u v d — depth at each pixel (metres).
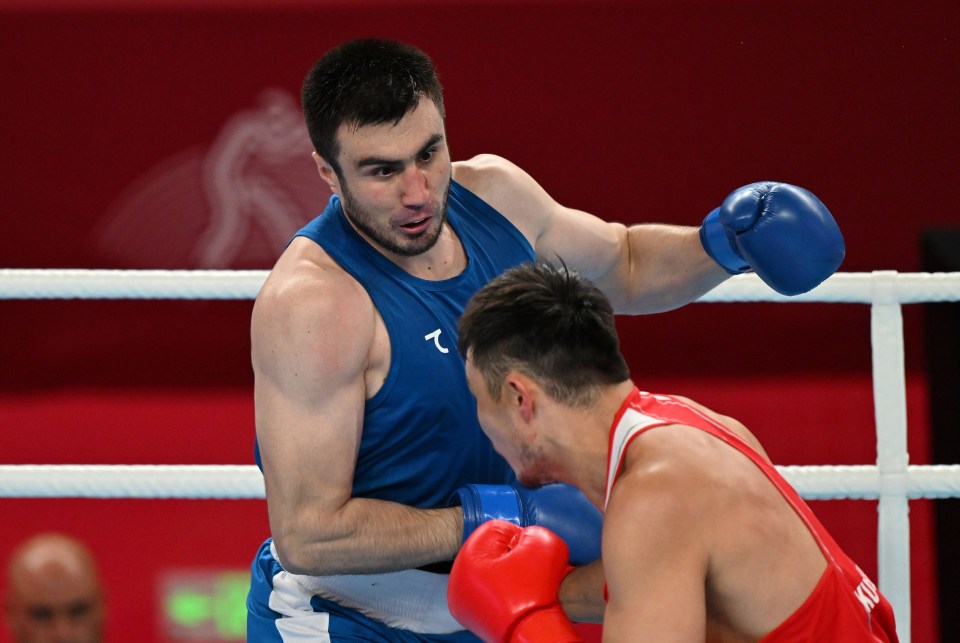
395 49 7.24
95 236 18.23
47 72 17.91
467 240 8.10
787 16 17.66
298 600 8.11
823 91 17.83
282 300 7.29
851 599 6.12
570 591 7.11
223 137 18.08
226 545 15.26
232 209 18.19
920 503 15.38
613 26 17.94
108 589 14.34
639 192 18.28
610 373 6.42
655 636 5.78
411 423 7.65
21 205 18.20
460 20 18.06
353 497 7.77
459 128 18.31
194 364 18.42
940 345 15.66
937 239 17.56
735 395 17.70
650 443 6.16
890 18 17.58
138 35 17.89
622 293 9.24
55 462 16.77
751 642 6.07
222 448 17.03
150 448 17.05
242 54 17.95
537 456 6.55
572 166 18.30
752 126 18.02
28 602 7.12
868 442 16.83
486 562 6.60
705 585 6.02
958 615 13.77
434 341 7.64
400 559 7.38
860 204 18.02
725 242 8.59
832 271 8.16
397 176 7.20
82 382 18.38
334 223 7.74
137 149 18.11
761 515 6.02
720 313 18.27
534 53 18.09
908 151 17.84
